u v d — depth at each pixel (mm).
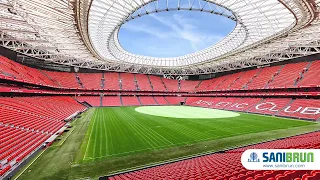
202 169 9484
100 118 31875
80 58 46469
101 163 13227
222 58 48469
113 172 11867
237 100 51562
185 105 63500
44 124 22094
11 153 13461
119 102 58062
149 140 18672
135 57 59188
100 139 18891
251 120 30672
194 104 61531
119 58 55562
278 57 44312
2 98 24719
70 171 11992
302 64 45750
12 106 22969
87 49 36375
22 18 23172
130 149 16062
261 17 30047
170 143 17766
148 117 33469
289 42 34375
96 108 49250
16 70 34156
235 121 29656
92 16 27609
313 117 30703
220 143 17781
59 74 54562
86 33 27594
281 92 43469
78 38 29328
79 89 54844
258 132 22109
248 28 34406
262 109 40625
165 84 73188
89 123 27172
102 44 42094
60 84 49875
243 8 28906
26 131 18094
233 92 56250
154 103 62938
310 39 31766
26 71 38969
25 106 25562
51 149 15961
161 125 26047
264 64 55688
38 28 25531
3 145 13859
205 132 22047
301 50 42969
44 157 14227
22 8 18953
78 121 28781
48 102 35906
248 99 49281
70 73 58250
